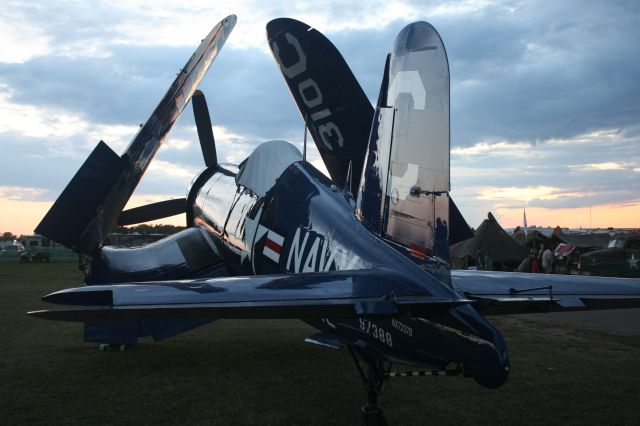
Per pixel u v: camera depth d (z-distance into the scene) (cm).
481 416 434
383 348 378
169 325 602
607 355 646
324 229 479
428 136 373
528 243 2458
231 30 609
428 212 366
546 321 930
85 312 269
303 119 699
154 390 505
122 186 604
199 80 608
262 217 576
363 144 655
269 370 581
